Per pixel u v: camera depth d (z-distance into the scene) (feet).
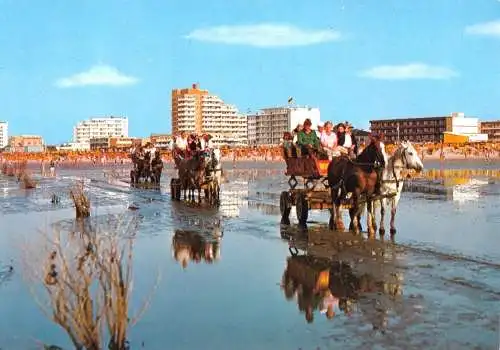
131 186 147.64
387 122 624.18
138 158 162.91
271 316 35.42
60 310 30.45
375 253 52.13
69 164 425.69
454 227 66.74
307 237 61.62
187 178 101.55
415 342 30.32
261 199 106.83
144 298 39.32
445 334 31.30
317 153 65.51
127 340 31.58
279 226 70.23
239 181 162.61
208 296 39.70
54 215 82.28
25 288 40.50
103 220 75.36
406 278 43.06
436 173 197.06
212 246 57.62
